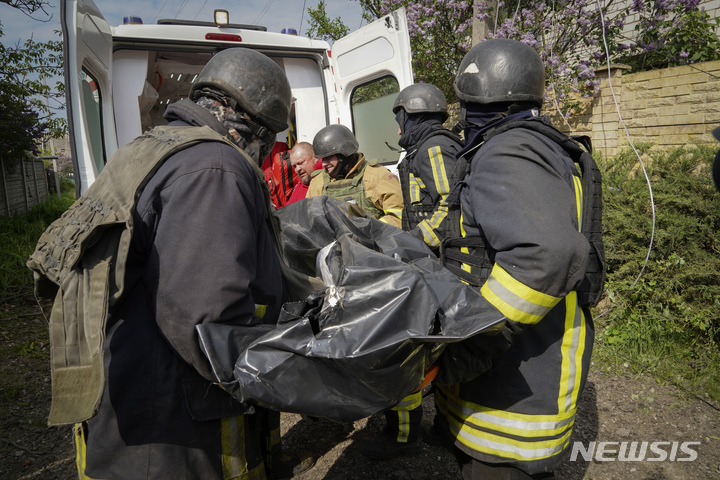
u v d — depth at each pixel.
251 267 1.17
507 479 1.41
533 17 6.09
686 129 4.77
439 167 2.43
